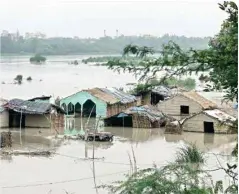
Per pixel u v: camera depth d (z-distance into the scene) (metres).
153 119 43.66
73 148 34.06
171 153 32.06
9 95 63.22
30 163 29.12
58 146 34.75
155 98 54.59
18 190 22.83
